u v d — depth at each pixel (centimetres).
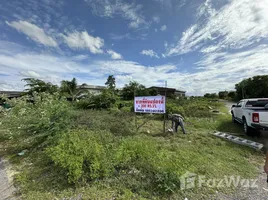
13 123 447
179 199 207
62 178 252
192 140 475
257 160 340
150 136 511
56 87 1727
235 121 755
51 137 389
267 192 221
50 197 214
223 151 384
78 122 545
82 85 2281
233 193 219
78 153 274
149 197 211
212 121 815
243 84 2666
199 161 307
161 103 557
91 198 210
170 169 239
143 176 249
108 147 333
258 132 507
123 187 230
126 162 275
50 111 465
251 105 611
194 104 1469
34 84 1577
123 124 591
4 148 414
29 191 227
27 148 402
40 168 296
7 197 218
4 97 578
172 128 602
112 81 3173
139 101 609
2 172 291
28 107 531
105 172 253
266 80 2270
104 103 1116
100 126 529
